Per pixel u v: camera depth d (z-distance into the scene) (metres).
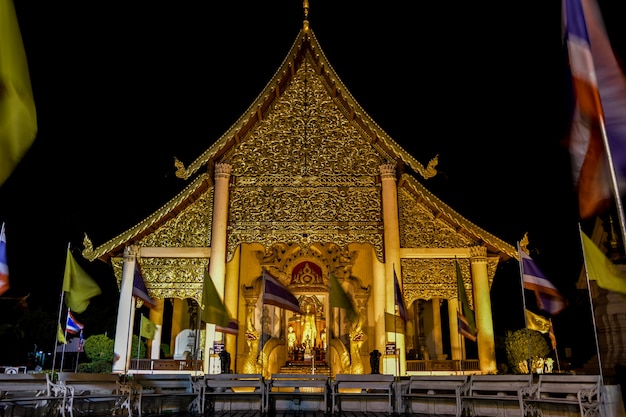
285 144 25.52
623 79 9.76
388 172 24.69
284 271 28.61
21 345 35.12
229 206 24.67
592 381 11.86
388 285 23.50
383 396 15.41
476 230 24.00
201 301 23.83
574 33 9.69
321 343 28.86
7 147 6.52
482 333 23.33
